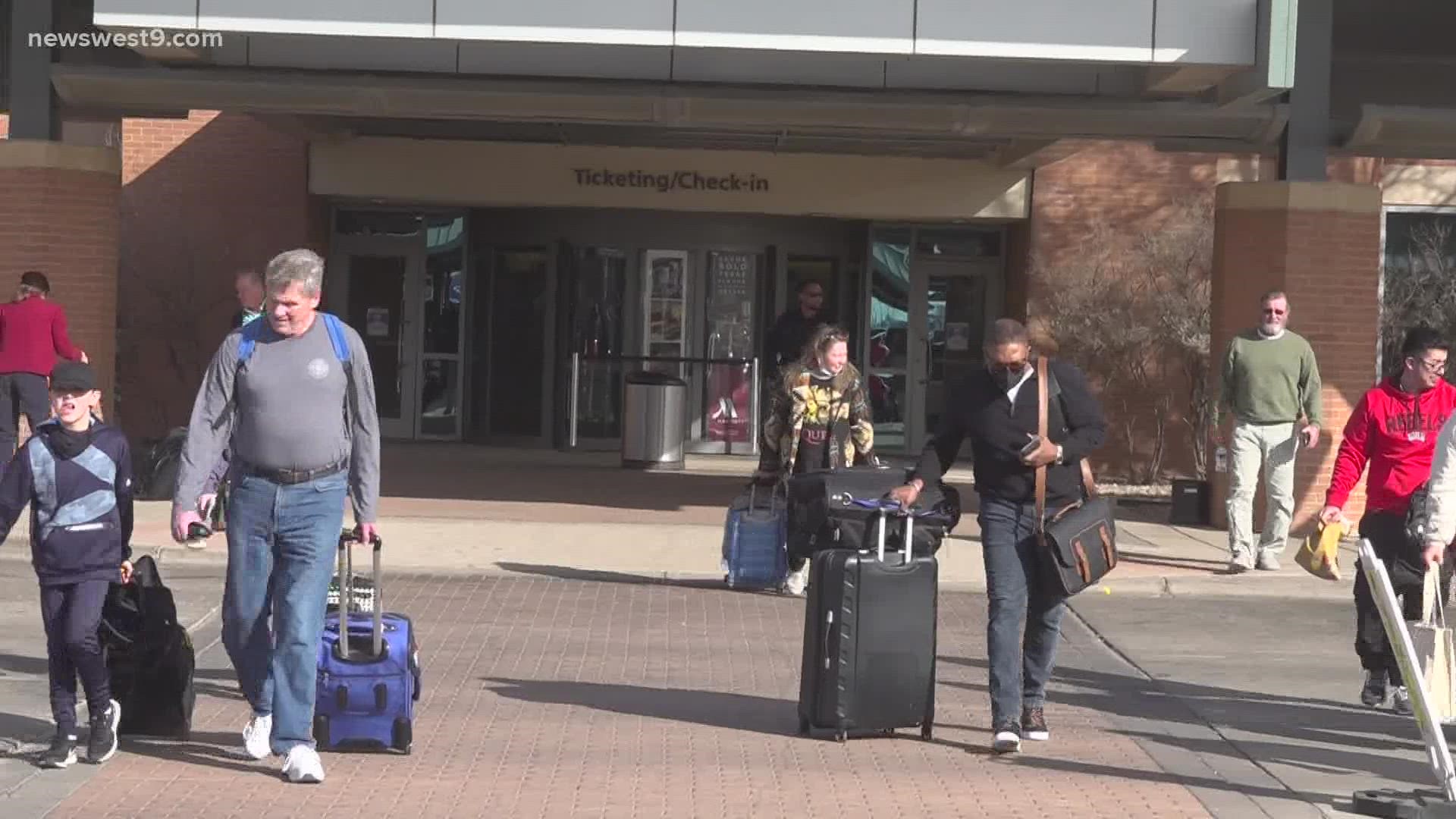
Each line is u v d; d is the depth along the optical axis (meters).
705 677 9.98
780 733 8.58
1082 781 7.73
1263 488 16.64
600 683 9.72
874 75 16.53
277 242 23.45
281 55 16.45
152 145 23.45
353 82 16.14
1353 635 12.08
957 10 14.69
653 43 14.66
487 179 23.34
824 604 8.34
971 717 9.09
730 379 24.41
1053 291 22.81
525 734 8.41
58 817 6.68
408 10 14.68
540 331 24.66
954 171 23.14
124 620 7.88
